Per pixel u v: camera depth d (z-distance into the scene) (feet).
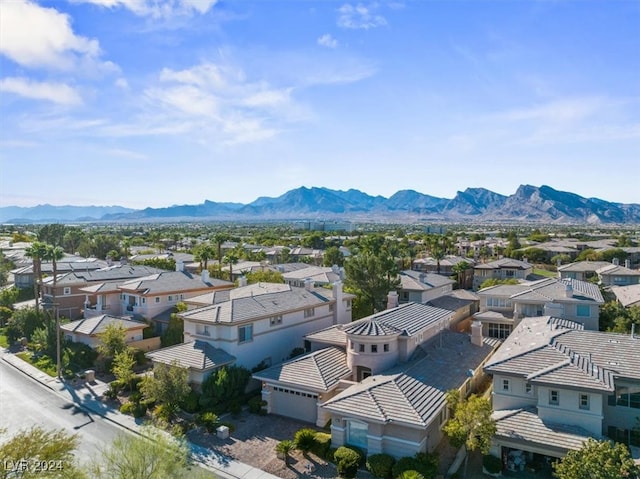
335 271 237.25
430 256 369.09
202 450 91.61
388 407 85.35
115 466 73.20
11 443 65.98
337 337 126.00
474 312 198.18
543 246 431.02
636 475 62.90
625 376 83.20
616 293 201.57
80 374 140.15
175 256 347.56
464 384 106.93
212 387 111.04
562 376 82.33
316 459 88.02
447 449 91.25
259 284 178.09
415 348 119.75
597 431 78.89
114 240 398.83
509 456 83.35
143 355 149.18
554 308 150.82
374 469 80.28
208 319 123.85
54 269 195.62
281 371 110.32
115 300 193.77
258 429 101.35
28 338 177.88
